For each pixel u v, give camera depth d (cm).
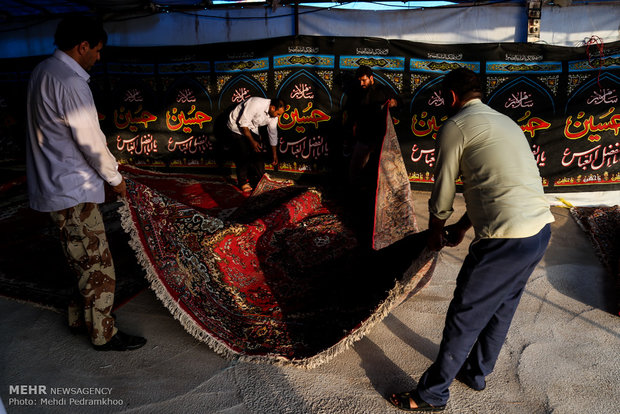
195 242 332
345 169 638
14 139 755
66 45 234
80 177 244
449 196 214
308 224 478
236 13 633
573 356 275
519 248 197
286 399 237
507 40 577
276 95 640
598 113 555
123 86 687
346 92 616
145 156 708
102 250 259
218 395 238
